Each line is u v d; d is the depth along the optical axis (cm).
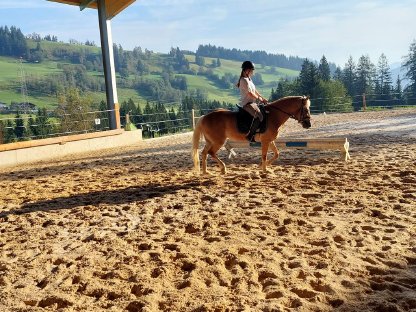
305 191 700
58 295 379
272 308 331
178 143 1788
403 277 377
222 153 1245
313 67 7581
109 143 1889
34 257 483
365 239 471
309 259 426
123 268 431
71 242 530
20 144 1512
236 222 560
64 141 1681
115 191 812
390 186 695
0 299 383
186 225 562
